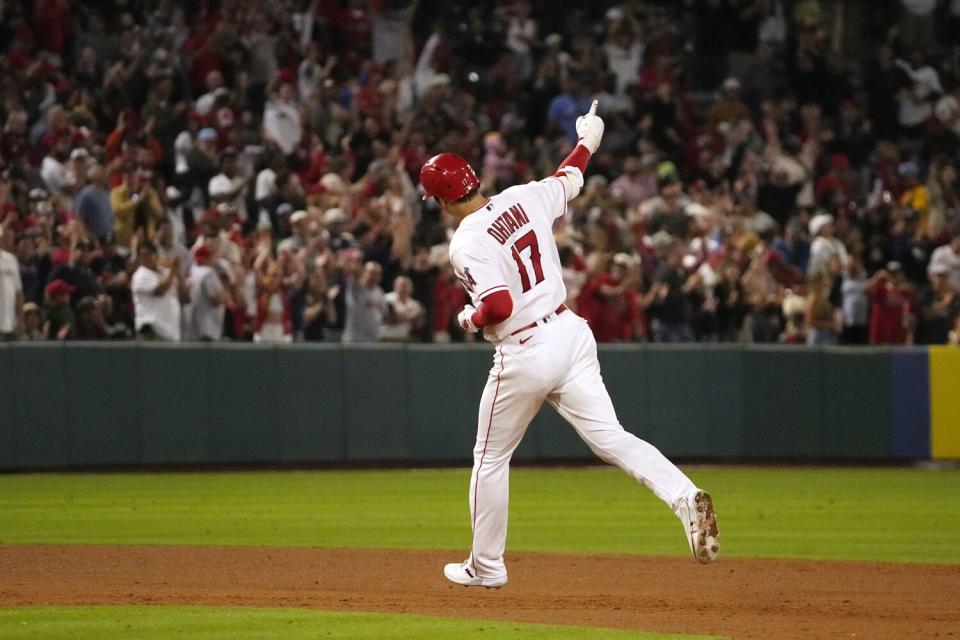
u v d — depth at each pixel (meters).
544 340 23.19
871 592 26.09
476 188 23.81
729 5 81.62
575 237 60.53
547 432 56.69
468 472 54.53
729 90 75.06
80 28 65.81
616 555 32.03
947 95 81.69
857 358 57.84
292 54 68.19
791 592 26.11
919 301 64.00
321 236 56.25
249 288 55.53
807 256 64.81
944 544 34.66
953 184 74.19
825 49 80.44
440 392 55.59
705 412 57.19
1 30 63.97
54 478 50.12
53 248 53.44
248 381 53.31
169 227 53.66
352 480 51.22
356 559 30.91
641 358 56.59
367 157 65.06
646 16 80.25
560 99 72.00
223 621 22.11
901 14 86.75
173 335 52.91
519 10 77.06
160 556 31.08
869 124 78.44
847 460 58.59
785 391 57.69
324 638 20.59
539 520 39.66
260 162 61.97
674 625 21.88
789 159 71.56
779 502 44.50
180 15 66.56
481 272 22.84
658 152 72.44
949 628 21.58
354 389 54.59
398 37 73.38
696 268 61.09
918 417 57.84
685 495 22.80
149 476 51.47
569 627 21.61
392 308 56.44
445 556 31.47
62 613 22.89
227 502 43.47
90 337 52.03
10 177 54.44
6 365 49.59
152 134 61.09
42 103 60.91
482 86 74.19
